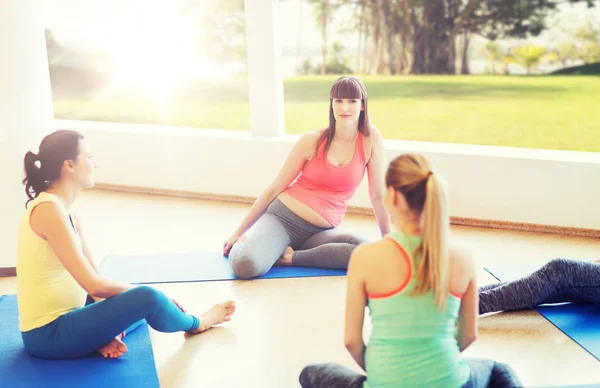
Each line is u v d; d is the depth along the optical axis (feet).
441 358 6.49
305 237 12.67
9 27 11.77
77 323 8.75
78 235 9.44
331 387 7.14
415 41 59.41
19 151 12.07
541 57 57.26
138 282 11.93
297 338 9.88
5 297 11.23
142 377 8.58
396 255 6.54
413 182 6.45
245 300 11.21
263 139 16.74
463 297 6.86
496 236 14.37
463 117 59.47
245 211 16.39
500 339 9.74
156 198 17.67
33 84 12.16
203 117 58.34
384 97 60.59
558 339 9.68
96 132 18.31
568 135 56.75
